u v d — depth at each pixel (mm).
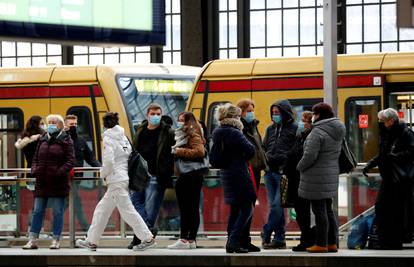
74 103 44000
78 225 31891
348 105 39062
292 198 28531
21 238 32531
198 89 41125
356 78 38938
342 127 27688
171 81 45594
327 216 27891
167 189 31234
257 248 28922
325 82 30375
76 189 31828
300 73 39688
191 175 29500
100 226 29812
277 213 30047
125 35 32812
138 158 29641
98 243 30109
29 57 63312
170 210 31203
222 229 31109
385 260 26703
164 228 31266
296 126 30062
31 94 44438
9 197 32656
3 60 63906
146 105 44656
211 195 31172
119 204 29531
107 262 28531
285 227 30781
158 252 28969
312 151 27312
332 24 30328
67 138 30969
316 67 39500
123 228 31656
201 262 27875
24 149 33250
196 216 29938
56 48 62594
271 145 30156
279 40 58500
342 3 55906
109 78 43719
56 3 31594
